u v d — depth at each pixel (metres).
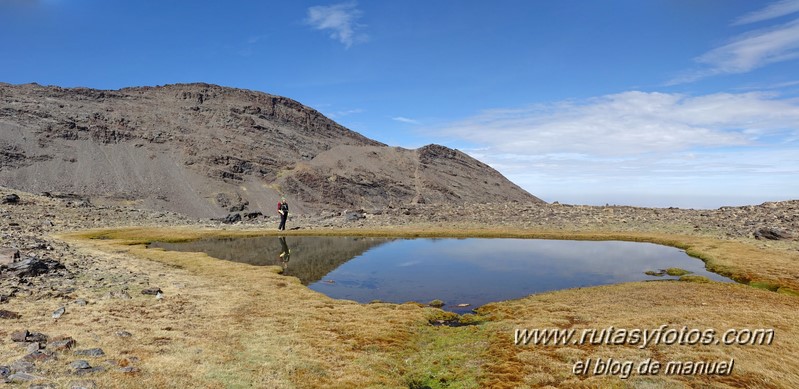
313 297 39.50
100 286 35.66
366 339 28.33
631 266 57.31
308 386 20.36
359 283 48.91
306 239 89.38
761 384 19.77
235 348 24.27
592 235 85.62
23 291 31.12
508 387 21.16
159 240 84.75
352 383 21.17
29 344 20.45
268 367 22.02
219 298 36.06
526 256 66.31
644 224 97.62
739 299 36.12
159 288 37.16
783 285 43.22
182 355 22.08
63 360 19.27
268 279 46.34
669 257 64.12
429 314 35.38
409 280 50.34
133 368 19.48
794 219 83.06
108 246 68.44
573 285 46.78
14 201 115.69
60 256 47.19
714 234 81.25
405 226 108.19
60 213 113.19
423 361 25.45
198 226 114.50
